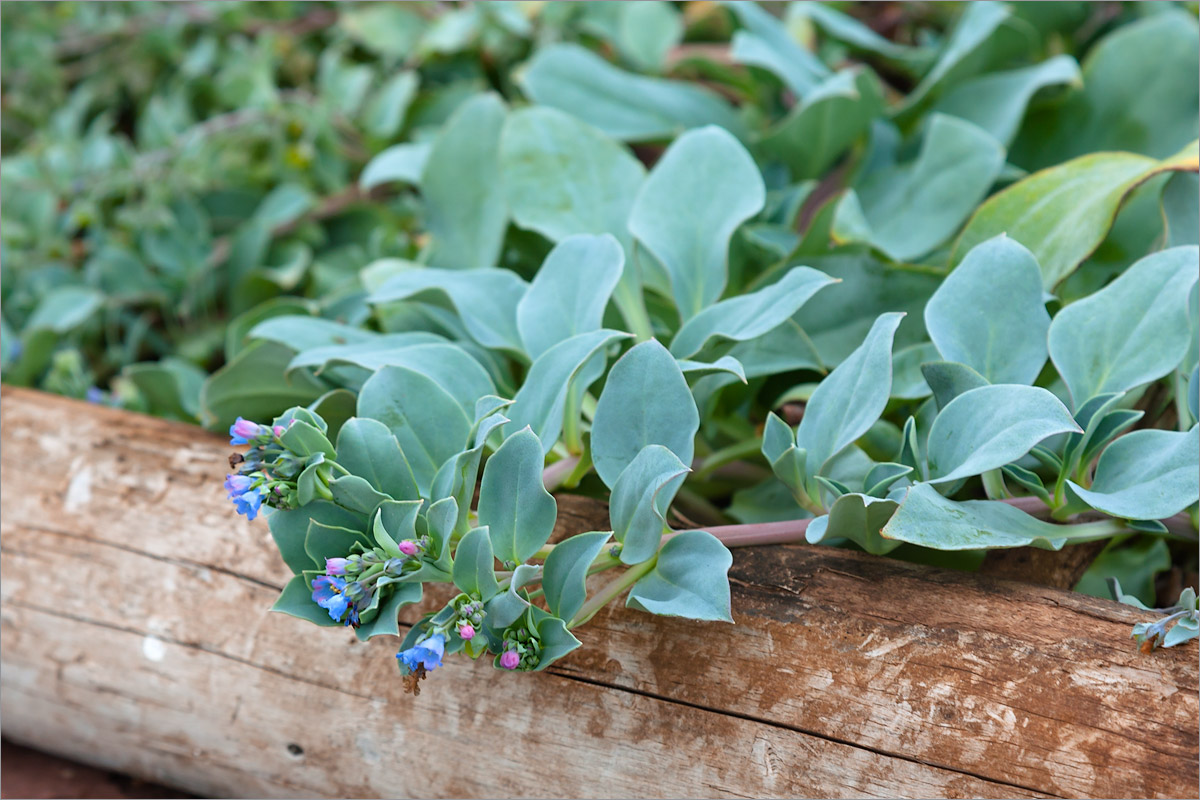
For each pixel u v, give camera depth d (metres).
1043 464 0.55
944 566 0.56
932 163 0.65
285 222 0.76
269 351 0.60
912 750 0.52
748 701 0.53
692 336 0.56
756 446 0.59
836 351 0.60
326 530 0.52
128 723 0.58
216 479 0.59
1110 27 0.75
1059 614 0.53
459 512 0.52
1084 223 0.58
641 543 0.52
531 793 0.54
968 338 0.55
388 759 0.55
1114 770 0.51
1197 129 0.65
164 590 0.58
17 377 0.69
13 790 0.61
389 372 0.54
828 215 0.62
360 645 0.56
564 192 0.61
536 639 0.51
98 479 0.60
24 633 0.59
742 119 0.74
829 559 0.54
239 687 0.57
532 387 0.55
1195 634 0.52
